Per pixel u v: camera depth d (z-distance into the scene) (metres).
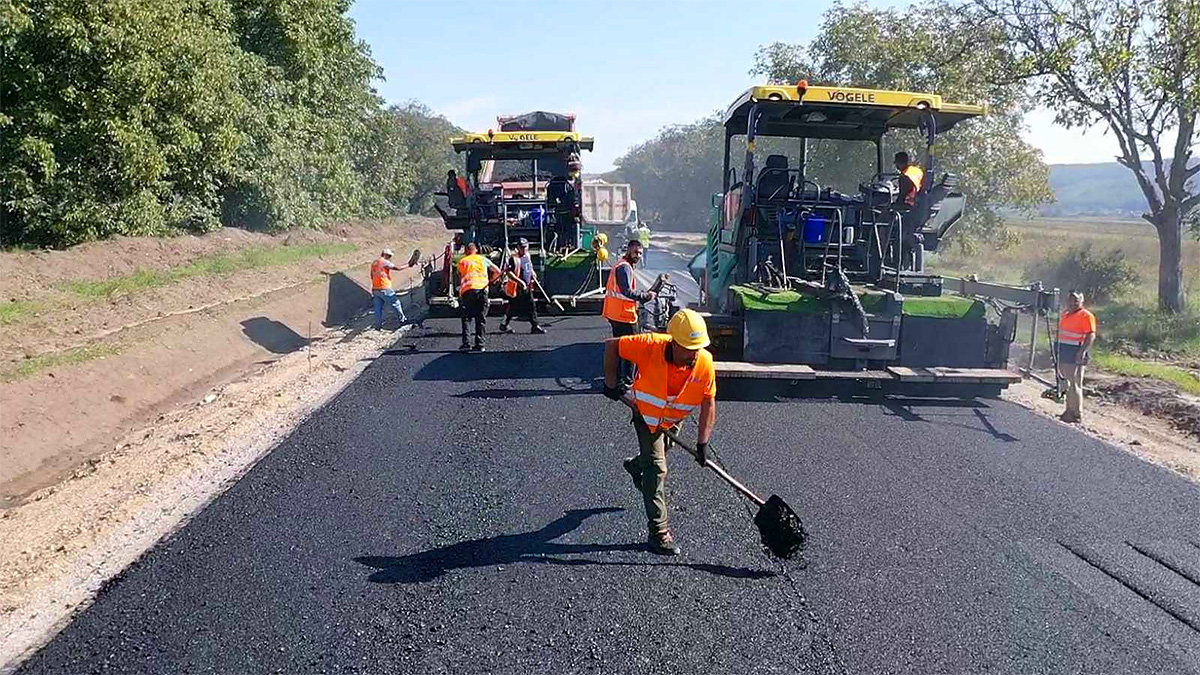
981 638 4.06
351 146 33.06
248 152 22.23
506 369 9.88
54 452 7.88
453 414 7.89
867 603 4.38
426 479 6.14
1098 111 14.01
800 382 8.40
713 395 4.86
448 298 14.18
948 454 6.77
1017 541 5.15
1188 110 13.06
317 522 5.41
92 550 5.17
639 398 4.90
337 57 28.16
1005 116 19.42
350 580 4.62
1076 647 4.00
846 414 7.87
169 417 8.83
